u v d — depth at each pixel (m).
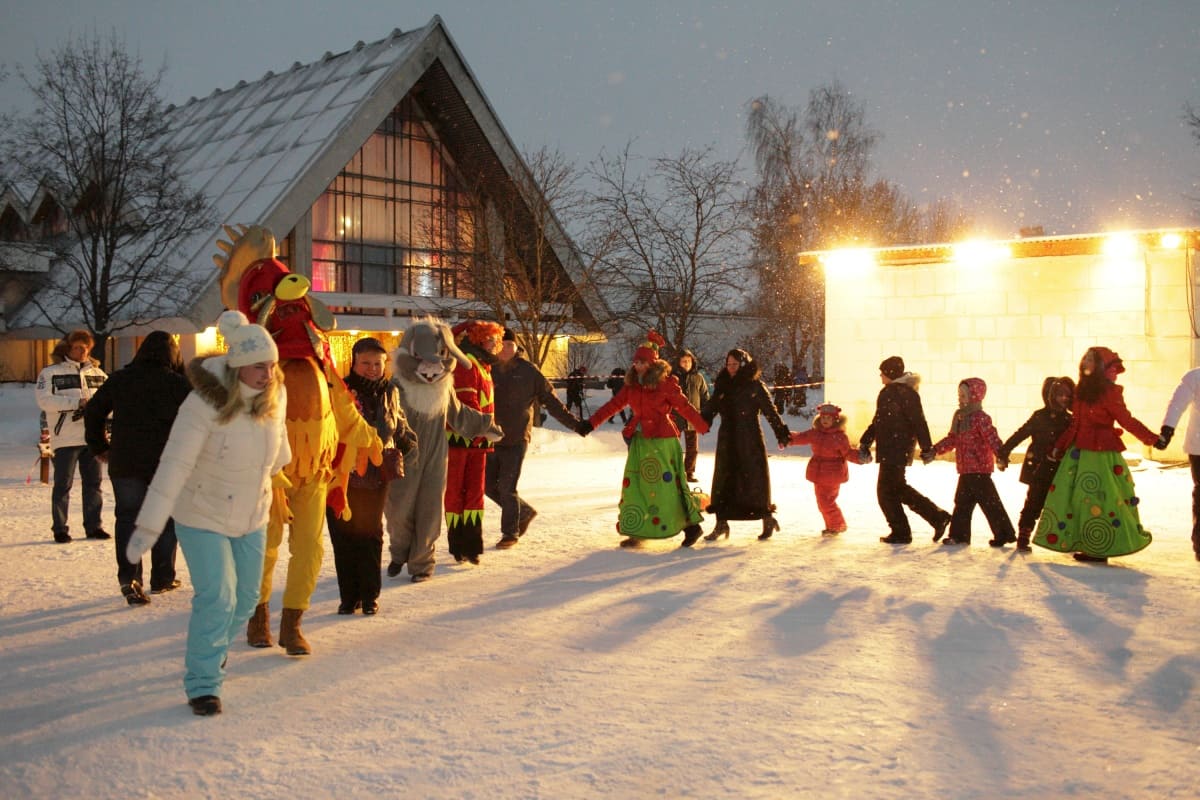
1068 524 8.91
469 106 37.28
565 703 5.11
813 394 40.19
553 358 46.28
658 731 4.71
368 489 6.98
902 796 4.00
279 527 6.18
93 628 6.67
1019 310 19.42
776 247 37.56
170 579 7.84
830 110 42.41
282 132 38.78
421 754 4.46
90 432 7.50
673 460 9.70
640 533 9.60
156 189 32.72
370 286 39.56
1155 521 11.68
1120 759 4.36
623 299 28.73
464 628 6.61
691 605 7.23
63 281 40.09
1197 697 5.16
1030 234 21.50
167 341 7.75
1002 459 9.62
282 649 6.17
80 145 31.55
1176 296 18.06
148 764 4.38
